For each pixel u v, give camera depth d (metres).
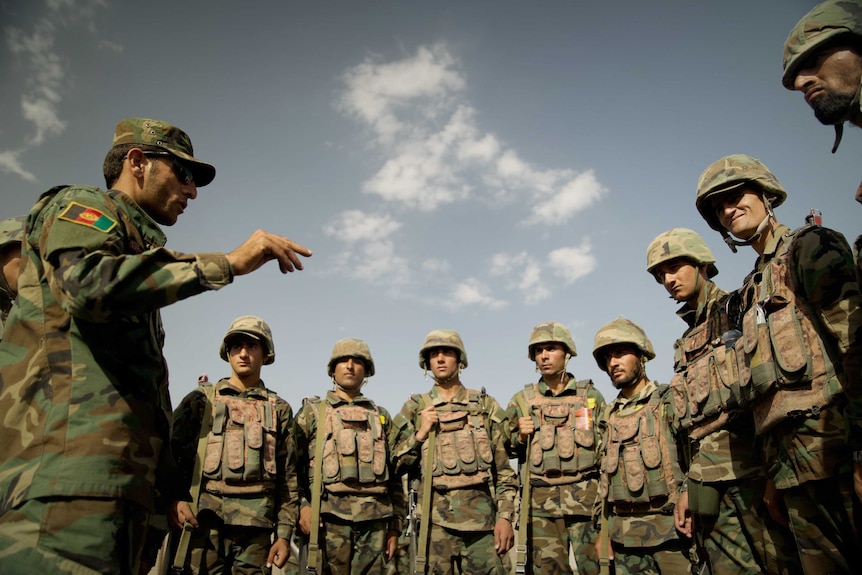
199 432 5.33
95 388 2.18
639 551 4.90
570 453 6.13
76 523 2.00
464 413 6.41
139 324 2.39
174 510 4.73
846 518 2.63
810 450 2.71
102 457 2.10
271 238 2.42
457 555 5.97
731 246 3.57
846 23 2.34
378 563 5.89
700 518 4.02
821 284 2.62
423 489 6.13
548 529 6.07
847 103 2.39
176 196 2.82
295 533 5.92
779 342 2.85
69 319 2.22
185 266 2.17
